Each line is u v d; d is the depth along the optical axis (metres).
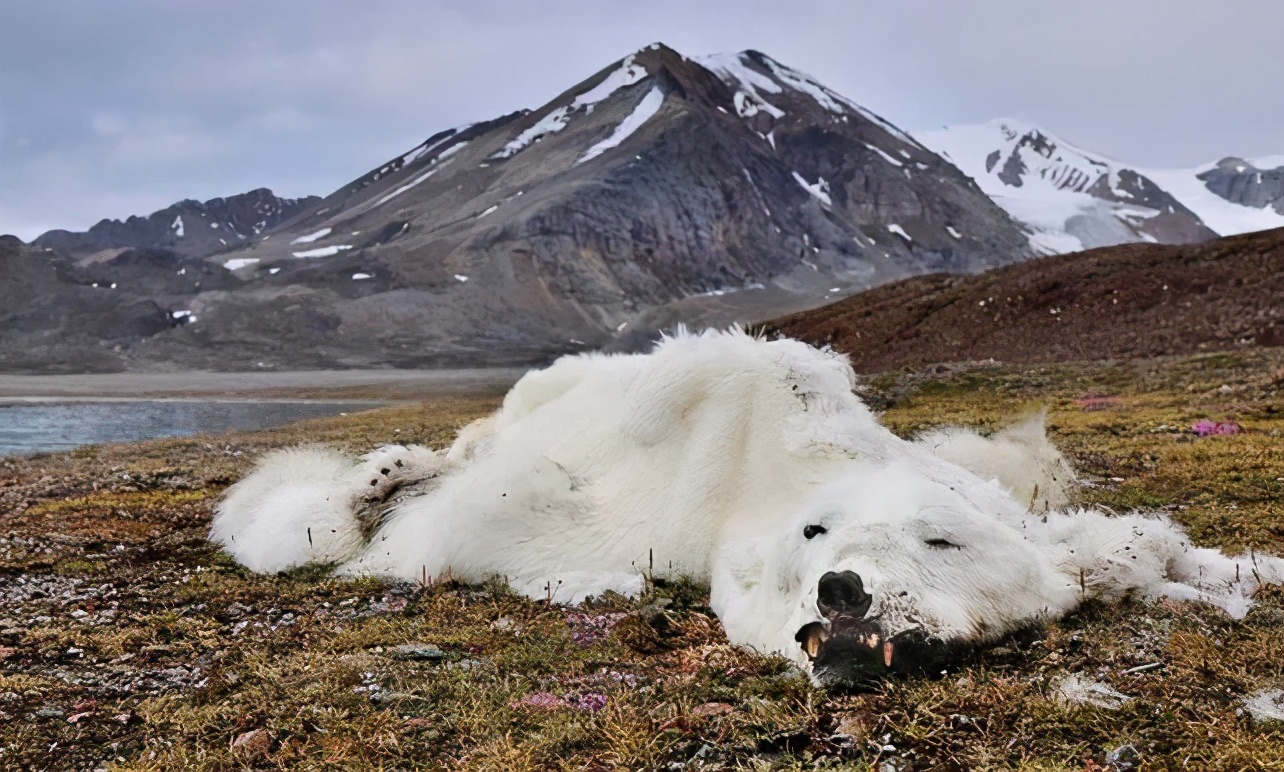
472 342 169.75
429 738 3.95
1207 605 4.97
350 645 5.22
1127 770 3.29
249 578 6.91
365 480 7.33
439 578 6.39
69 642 5.57
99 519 9.62
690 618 5.34
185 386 79.38
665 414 6.23
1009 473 7.25
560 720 3.96
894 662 3.99
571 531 6.29
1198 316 41.16
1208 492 8.67
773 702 4.00
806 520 4.62
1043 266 56.69
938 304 55.28
